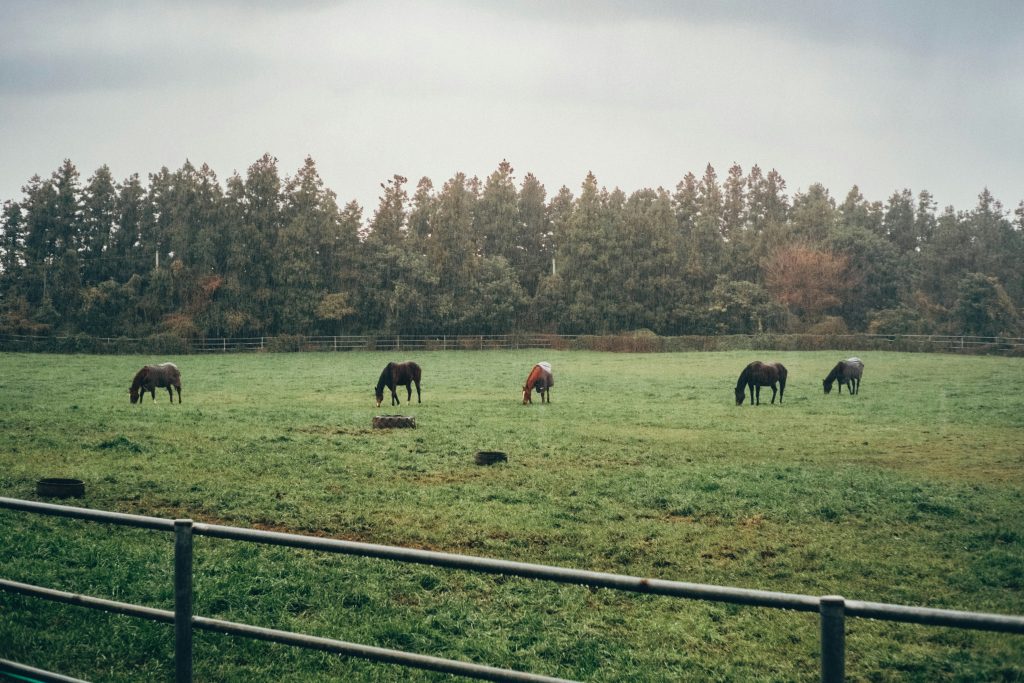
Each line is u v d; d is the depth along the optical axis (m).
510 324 93.06
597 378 48.06
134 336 82.25
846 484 16.75
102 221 93.69
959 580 10.63
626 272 97.31
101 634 7.95
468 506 14.28
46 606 8.62
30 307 83.44
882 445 22.70
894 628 8.99
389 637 8.33
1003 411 30.92
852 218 122.88
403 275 90.75
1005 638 8.69
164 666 7.39
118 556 10.58
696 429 25.72
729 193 141.75
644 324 96.12
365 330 89.44
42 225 89.06
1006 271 104.06
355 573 10.22
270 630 4.97
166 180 99.50
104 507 13.73
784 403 34.12
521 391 39.12
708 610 9.43
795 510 14.41
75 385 39.38
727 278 100.56
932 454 21.23
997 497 15.82
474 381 44.78
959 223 108.94
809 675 7.75
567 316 95.06
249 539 4.89
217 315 82.50
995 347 70.88
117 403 31.38
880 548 12.13
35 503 5.47
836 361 64.19
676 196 132.88
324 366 57.50
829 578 10.73
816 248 106.31
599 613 9.25
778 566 11.25
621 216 102.44
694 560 11.41
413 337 86.75
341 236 91.38
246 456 19.12
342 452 19.94
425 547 11.83
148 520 5.19
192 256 87.00
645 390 39.97
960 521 13.91
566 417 28.27
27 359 60.03
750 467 18.80
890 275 106.19
